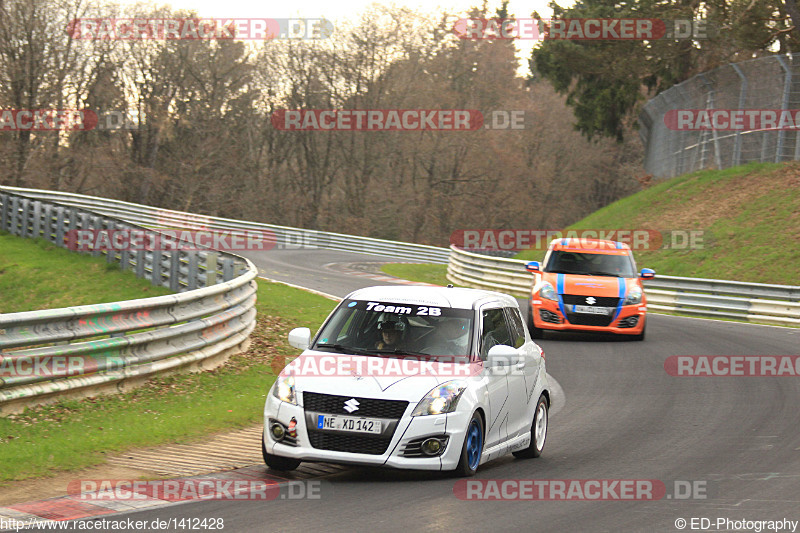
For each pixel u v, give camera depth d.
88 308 37.84
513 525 23.28
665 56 173.12
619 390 49.88
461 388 28.45
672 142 162.25
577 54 180.38
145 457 30.92
